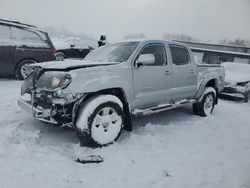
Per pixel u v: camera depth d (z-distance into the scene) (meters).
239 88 9.09
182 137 4.74
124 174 3.27
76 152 3.73
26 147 3.69
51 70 3.93
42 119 3.83
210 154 4.05
